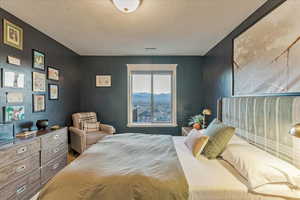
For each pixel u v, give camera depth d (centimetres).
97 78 454
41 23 257
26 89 256
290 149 144
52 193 129
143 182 129
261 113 183
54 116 335
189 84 454
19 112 241
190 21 247
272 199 120
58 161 271
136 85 464
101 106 457
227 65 296
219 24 255
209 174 148
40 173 226
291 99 143
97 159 172
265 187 122
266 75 186
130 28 274
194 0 193
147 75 462
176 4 202
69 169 147
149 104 467
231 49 280
